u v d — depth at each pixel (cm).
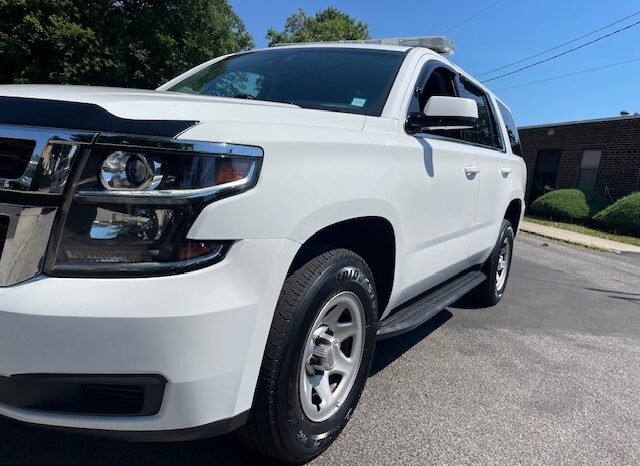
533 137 2178
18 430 256
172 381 174
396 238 279
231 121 191
